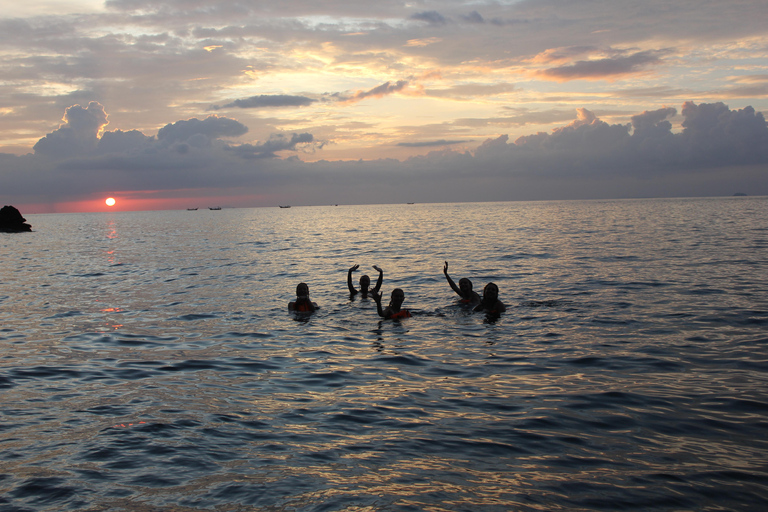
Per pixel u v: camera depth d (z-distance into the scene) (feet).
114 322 39.73
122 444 17.61
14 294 54.29
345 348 31.24
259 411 20.88
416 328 36.35
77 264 87.51
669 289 48.11
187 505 13.51
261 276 66.33
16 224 231.09
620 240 107.45
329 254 94.22
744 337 31.07
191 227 267.59
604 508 13.20
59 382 25.11
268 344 32.53
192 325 38.42
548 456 16.35
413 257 83.92
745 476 14.82
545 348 30.04
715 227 144.15
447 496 13.87
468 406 21.13
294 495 13.97
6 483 14.84
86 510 13.30
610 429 18.45
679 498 13.66
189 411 20.94
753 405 20.42
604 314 38.65
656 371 25.22
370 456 16.52
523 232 144.46
